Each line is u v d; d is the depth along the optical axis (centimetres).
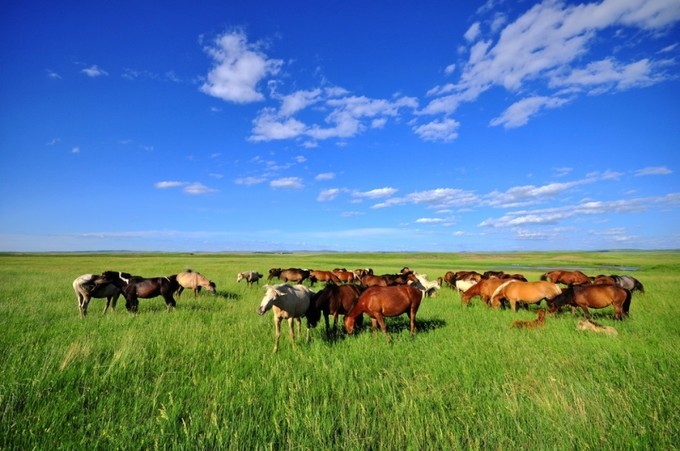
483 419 468
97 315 1176
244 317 1184
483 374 630
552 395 529
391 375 621
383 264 6397
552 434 431
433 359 714
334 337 963
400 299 952
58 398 504
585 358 695
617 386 573
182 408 496
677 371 621
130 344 736
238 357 718
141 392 541
